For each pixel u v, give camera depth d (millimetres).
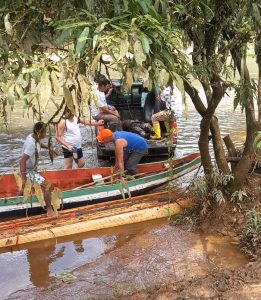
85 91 2061
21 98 2002
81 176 7609
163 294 4742
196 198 6723
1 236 6113
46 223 6473
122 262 5680
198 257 5684
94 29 1998
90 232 6445
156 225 6617
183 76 2260
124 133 7465
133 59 2018
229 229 6211
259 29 4148
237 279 4883
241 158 6430
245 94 5199
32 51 2254
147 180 7414
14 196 6941
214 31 4086
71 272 5527
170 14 2754
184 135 11406
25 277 5473
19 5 2342
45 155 9289
